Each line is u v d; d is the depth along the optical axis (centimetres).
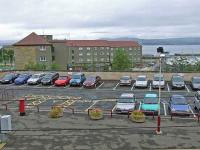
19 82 5144
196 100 3344
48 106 3525
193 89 4512
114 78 5481
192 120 2834
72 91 4541
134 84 5025
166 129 2552
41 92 4475
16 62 9219
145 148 2147
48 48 9225
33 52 9125
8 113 3142
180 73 5234
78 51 12375
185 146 2172
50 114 2959
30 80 5134
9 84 5209
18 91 4566
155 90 4544
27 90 4644
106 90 4591
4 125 2347
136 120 2756
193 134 2425
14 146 2212
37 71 5853
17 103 3719
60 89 4719
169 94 4219
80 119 2883
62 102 3784
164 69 6406
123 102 3256
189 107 3228
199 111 3192
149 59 15112
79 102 3772
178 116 3019
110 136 2397
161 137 2361
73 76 5078
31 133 2480
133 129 2558
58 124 2717
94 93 4359
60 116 2966
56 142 2281
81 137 2380
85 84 4797
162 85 4653
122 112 3114
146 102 3209
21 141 2308
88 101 3825
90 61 12481
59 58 10281
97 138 2356
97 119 2861
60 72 5703
